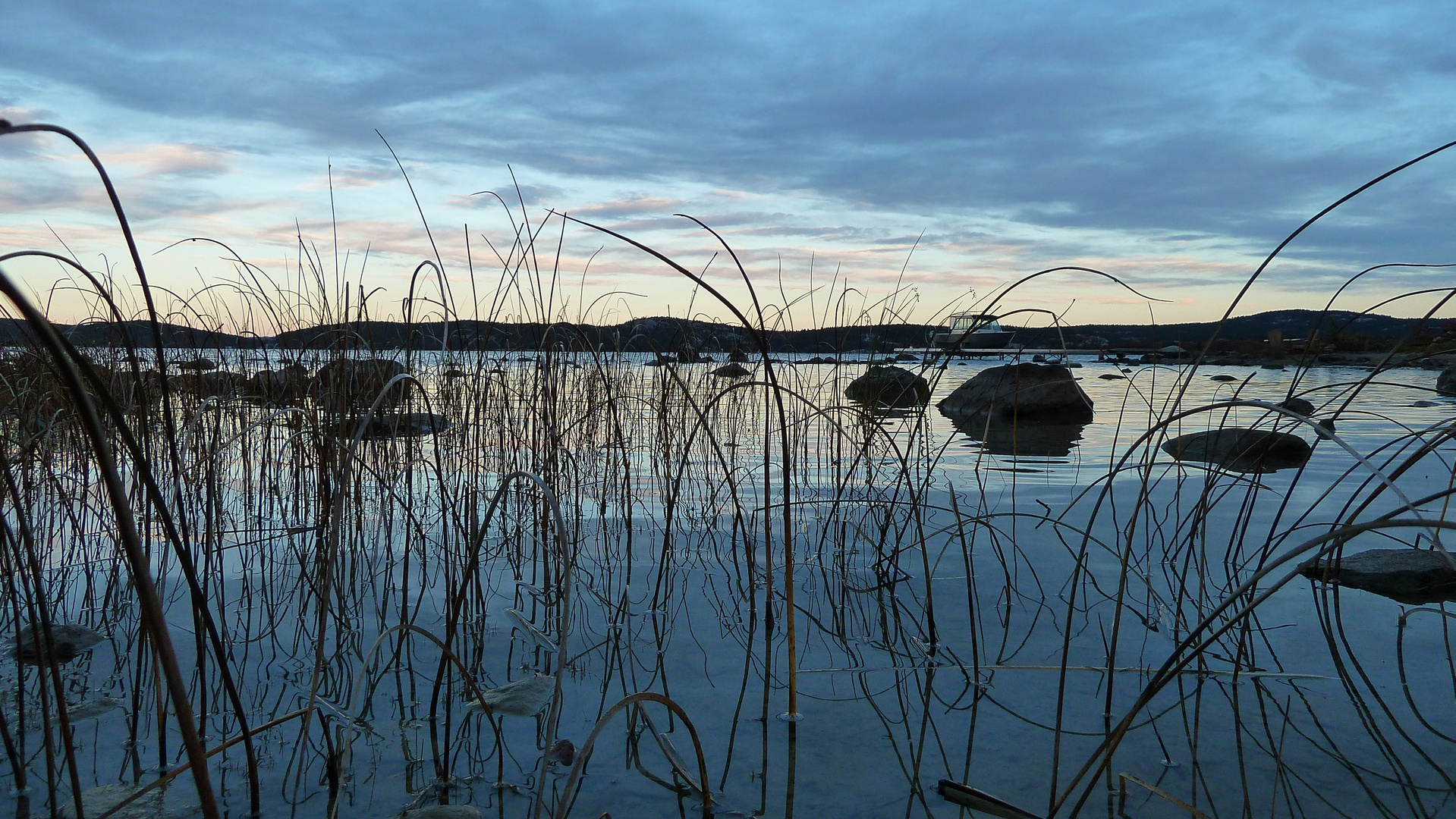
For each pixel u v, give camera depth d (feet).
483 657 9.21
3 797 6.27
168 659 3.83
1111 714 7.80
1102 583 11.70
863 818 6.10
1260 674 8.57
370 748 7.16
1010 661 9.07
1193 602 10.87
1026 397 32.40
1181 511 15.53
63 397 11.94
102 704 7.88
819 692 8.34
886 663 9.06
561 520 5.25
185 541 5.62
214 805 3.96
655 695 5.75
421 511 15.53
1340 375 48.78
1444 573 11.24
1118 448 24.12
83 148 4.26
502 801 6.33
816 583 11.91
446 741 7.11
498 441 16.35
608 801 6.35
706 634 9.92
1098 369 62.54
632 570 12.53
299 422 13.94
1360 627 9.82
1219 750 7.11
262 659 9.09
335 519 6.01
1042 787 6.56
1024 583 11.76
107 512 12.67
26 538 5.43
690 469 18.21
